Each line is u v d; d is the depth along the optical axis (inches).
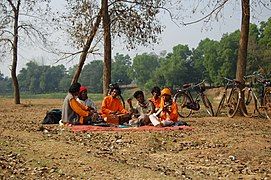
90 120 585.6
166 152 436.1
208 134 509.0
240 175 345.4
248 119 695.1
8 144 426.0
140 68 3636.8
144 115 579.2
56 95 2856.8
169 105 586.2
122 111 609.0
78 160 366.3
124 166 352.2
